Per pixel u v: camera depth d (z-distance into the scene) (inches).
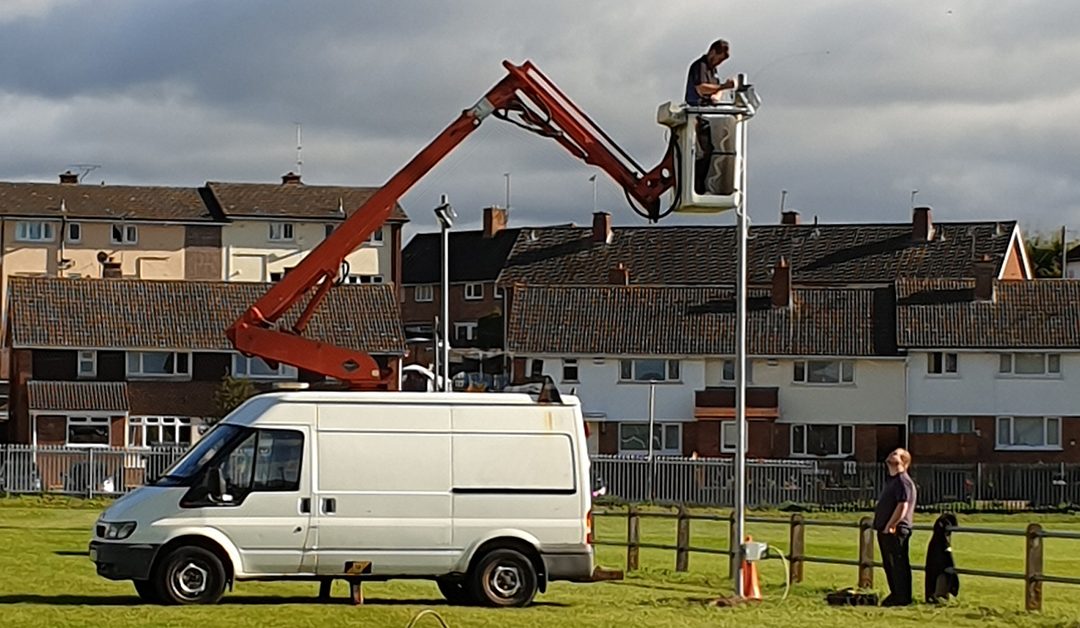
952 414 4109.3
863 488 3398.1
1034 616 1158.3
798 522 1416.1
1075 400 4062.5
